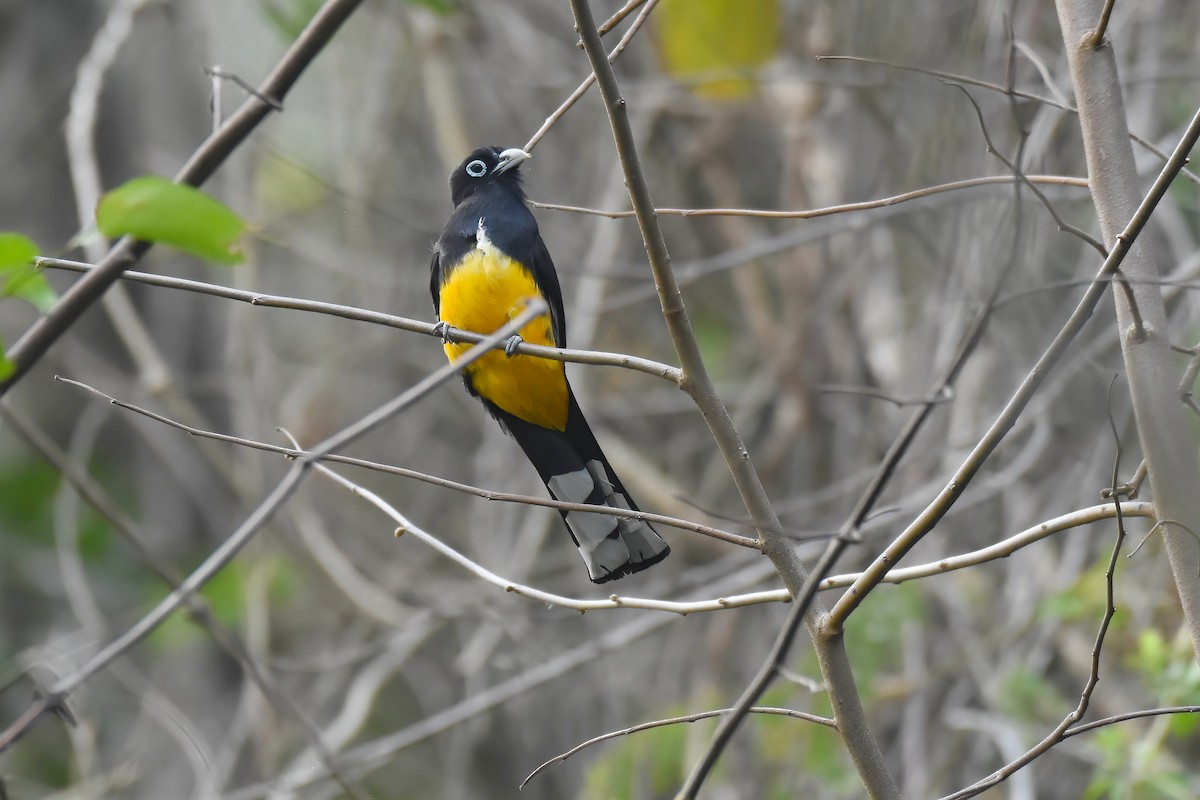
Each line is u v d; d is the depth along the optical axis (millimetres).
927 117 11781
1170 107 11867
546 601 5746
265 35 14719
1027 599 11398
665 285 5547
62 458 6781
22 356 6730
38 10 14906
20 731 5773
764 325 13555
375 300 14781
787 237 11633
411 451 14992
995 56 11031
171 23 14258
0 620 15312
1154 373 5320
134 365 15297
